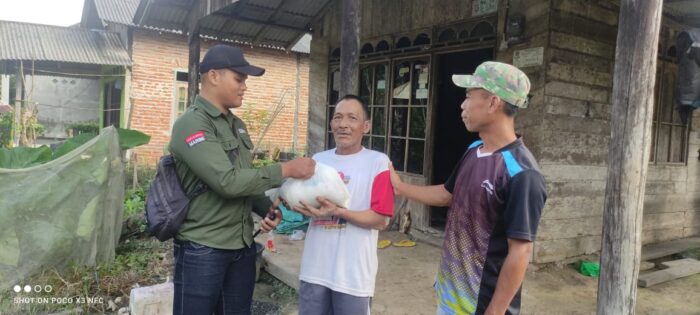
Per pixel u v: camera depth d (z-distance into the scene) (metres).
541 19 4.23
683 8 3.95
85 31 11.39
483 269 1.81
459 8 5.02
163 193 2.05
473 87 1.83
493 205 1.77
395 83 5.90
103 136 4.39
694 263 4.89
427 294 3.80
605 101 4.70
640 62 2.41
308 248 2.31
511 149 1.80
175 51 11.21
